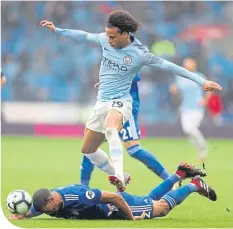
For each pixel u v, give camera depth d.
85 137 31.86
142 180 49.66
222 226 28.25
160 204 29.05
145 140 94.12
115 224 27.39
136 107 37.28
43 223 27.97
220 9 113.69
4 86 105.12
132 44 30.42
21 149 79.56
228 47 108.31
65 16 115.31
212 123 98.31
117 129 30.09
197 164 61.84
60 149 80.00
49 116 103.25
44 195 27.33
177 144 87.25
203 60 107.12
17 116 103.12
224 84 104.38
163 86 102.88
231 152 77.31
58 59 110.56
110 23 29.92
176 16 113.44
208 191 30.16
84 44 111.25
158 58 30.61
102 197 27.59
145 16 113.44
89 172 35.06
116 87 30.89
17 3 115.56
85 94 105.94
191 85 62.56
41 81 107.88
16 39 113.25
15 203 28.78
